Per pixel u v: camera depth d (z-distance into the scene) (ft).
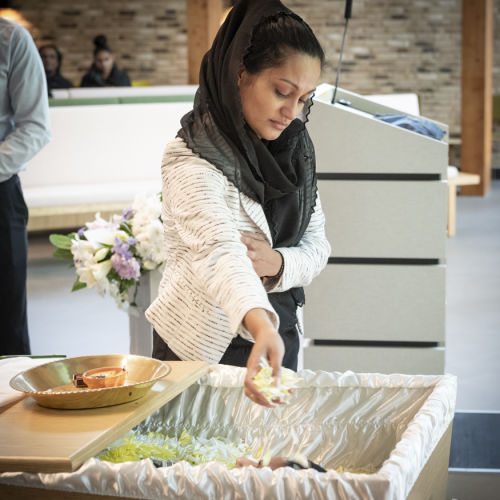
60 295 16.92
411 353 8.28
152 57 38.27
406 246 8.14
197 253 4.16
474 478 5.88
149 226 8.73
